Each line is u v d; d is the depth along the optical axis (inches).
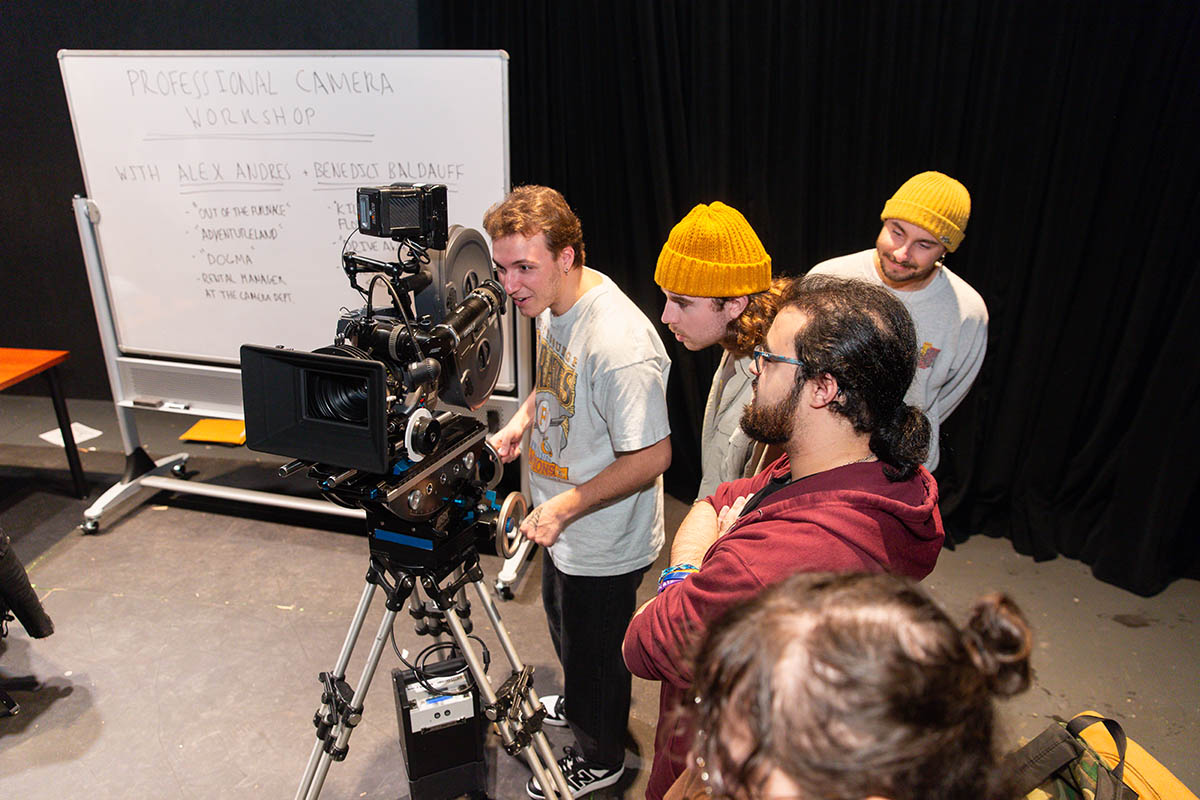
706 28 99.3
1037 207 95.0
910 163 99.0
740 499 44.2
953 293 77.2
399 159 96.3
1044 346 99.3
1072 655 87.4
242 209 102.7
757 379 35.5
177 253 106.7
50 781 71.1
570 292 58.4
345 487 46.4
